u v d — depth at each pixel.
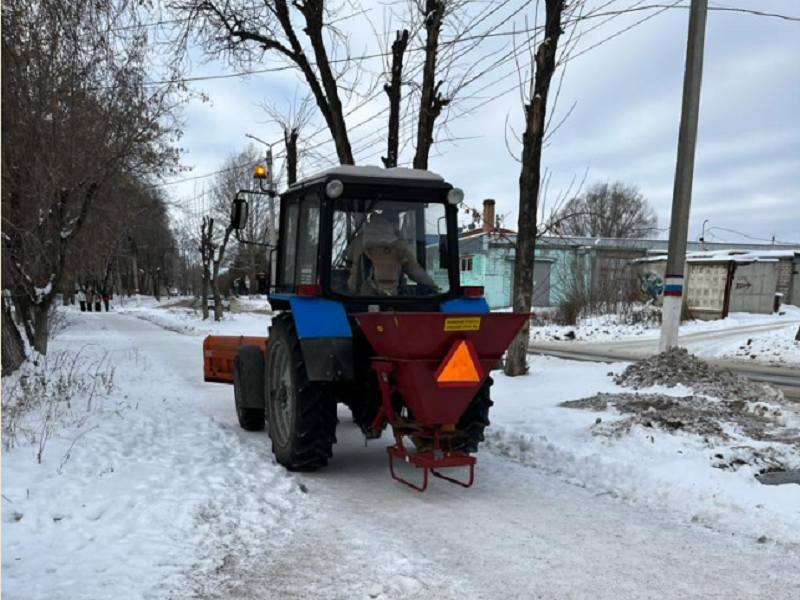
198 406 9.01
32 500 4.25
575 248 28.44
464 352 4.62
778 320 21.84
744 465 5.09
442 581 3.40
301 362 5.34
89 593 3.07
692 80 9.72
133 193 14.73
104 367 12.58
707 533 4.11
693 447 5.61
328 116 13.47
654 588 3.33
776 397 8.16
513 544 3.93
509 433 6.52
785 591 3.29
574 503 4.74
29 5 9.18
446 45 12.24
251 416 7.33
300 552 3.77
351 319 5.44
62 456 5.40
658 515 4.46
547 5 9.84
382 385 5.02
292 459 5.39
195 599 3.12
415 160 12.45
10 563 3.34
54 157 9.48
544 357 13.55
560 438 6.29
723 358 14.94
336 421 5.44
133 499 4.38
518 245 10.65
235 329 25.67
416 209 5.80
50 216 10.38
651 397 7.90
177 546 3.72
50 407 7.41
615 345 18.02
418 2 12.19
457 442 5.43
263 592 3.24
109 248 21.80
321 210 5.52
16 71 9.02
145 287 77.81
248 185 43.69
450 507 4.64
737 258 23.69
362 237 5.62
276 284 6.77
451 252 5.90
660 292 23.66
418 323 4.47
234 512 4.34
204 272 31.84
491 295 31.72
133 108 10.70
